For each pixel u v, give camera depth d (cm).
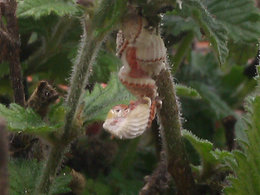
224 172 34
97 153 40
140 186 39
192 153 42
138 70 26
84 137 41
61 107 28
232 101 54
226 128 42
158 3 25
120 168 42
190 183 32
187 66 54
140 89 26
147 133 47
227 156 30
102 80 37
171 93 30
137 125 26
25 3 31
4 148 16
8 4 32
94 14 26
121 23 25
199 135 48
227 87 55
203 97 48
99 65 37
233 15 38
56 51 39
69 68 39
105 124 26
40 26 38
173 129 31
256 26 37
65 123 28
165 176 34
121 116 26
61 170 34
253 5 38
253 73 55
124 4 25
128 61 26
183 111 48
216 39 26
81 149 40
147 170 44
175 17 42
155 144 41
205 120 49
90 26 26
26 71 39
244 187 29
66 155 37
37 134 27
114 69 37
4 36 31
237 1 38
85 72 27
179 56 43
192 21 42
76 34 39
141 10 25
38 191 29
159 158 41
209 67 56
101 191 38
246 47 42
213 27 26
